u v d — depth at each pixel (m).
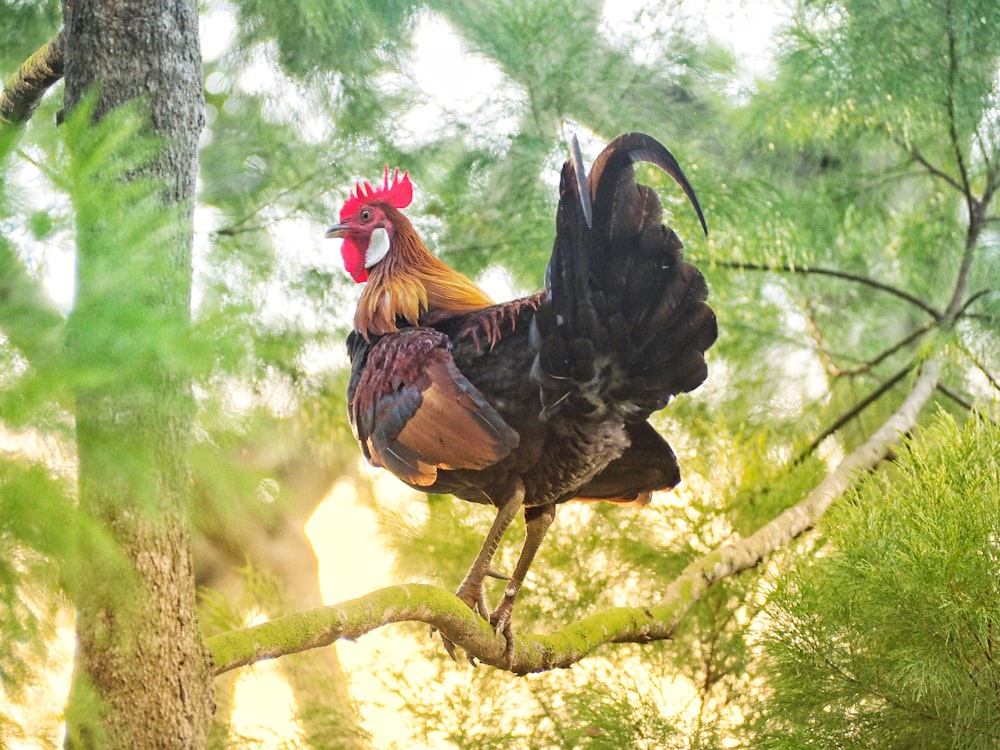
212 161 3.57
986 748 2.82
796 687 2.93
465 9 3.59
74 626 2.38
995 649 2.82
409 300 2.90
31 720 1.83
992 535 2.84
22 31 3.39
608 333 2.71
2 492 1.71
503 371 2.80
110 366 1.76
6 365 1.73
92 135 1.89
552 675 3.51
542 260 3.53
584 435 2.79
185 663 2.43
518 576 2.85
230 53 3.59
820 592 2.94
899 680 2.87
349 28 3.54
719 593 3.48
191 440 1.92
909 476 2.95
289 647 2.54
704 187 3.57
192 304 1.93
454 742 3.46
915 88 3.54
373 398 2.80
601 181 2.70
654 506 3.57
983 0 3.52
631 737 3.33
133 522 2.37
